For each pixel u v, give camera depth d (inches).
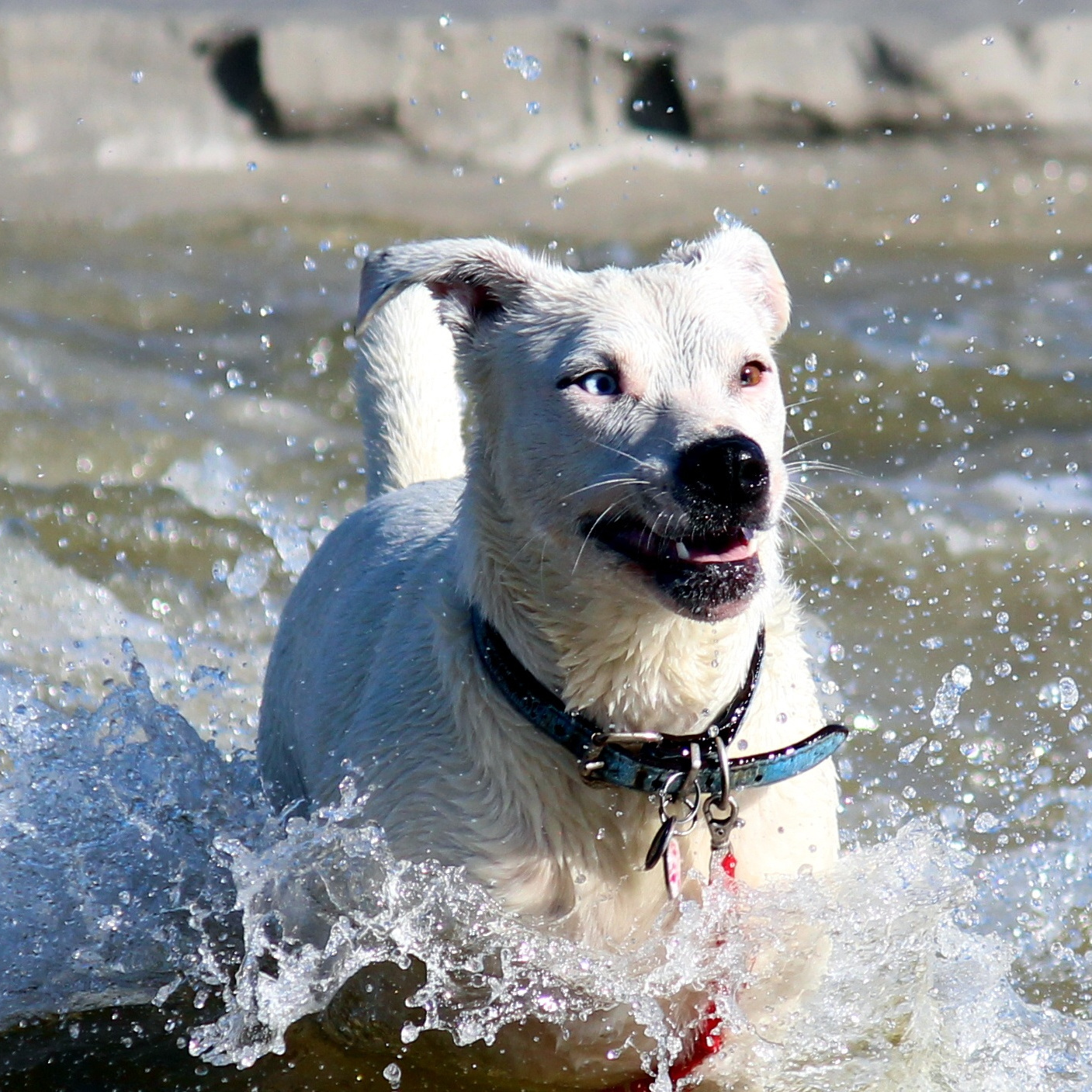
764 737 279.0
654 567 255.4
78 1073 298.2
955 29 1169.4
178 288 807.1
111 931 329.4
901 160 1122.0
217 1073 297.3
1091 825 372.5
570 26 1143.6
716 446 247.8
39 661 446.3
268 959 317.1
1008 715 417.4
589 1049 286.0
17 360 677.3
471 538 279.3
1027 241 930.1
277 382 674.2
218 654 459.5
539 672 269.6
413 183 1062.4
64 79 1128.8
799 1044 290.4
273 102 1123.3
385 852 280.5
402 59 1125.7
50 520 526.9
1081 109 1157.7
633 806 272.4
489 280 288.7
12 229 916.6
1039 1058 298.8
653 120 1140.5
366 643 309.4
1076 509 536.7
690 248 305.9
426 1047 294.2
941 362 682.8
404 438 382.3
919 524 525.3
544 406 267.6
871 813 374.0
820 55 1147.3
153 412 627.8
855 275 848.3
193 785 351.6
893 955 290.8
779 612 291.9
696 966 276.5
